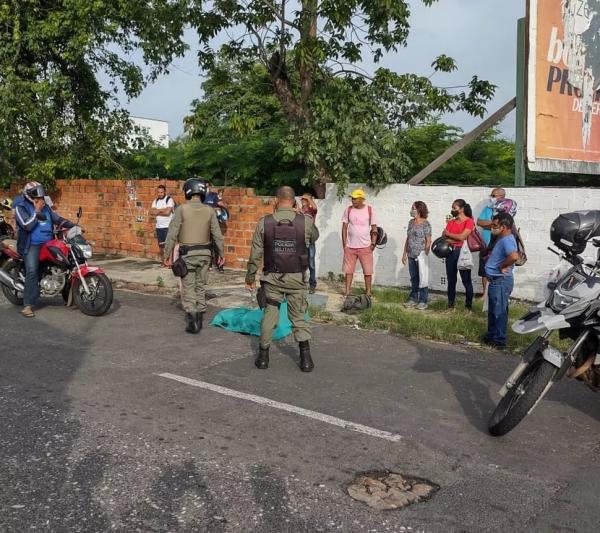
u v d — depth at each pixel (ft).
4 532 11.17
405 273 37.73
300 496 12.73
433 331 26.27
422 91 40.68
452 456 14.85
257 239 21.04
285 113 43.14
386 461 14.48
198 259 25.80
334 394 18.94
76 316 28.96
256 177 52.13
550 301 15.39
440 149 49.70
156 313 30.09
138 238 50.31
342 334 26.63
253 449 14.89
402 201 37.65
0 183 59.21
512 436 16.16
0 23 50.83
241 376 20.47
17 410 17.02
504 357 23.49
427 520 11.98
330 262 40.52
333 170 39.63
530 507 12.58
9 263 30.37
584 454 15.19
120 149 60.54
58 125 53.62
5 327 26.61
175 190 47.55
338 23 38.17
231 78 45.34
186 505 12.23
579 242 15.57
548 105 33.32
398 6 38.55
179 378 20.06
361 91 39.32
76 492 12.61
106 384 19.34
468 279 30.99
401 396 18.93
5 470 13.48
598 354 15.06
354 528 11.62
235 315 26.94
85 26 48.88
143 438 15.33
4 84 50.16
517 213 33.42
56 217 29.32
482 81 40.55
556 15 33.22
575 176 47.80
